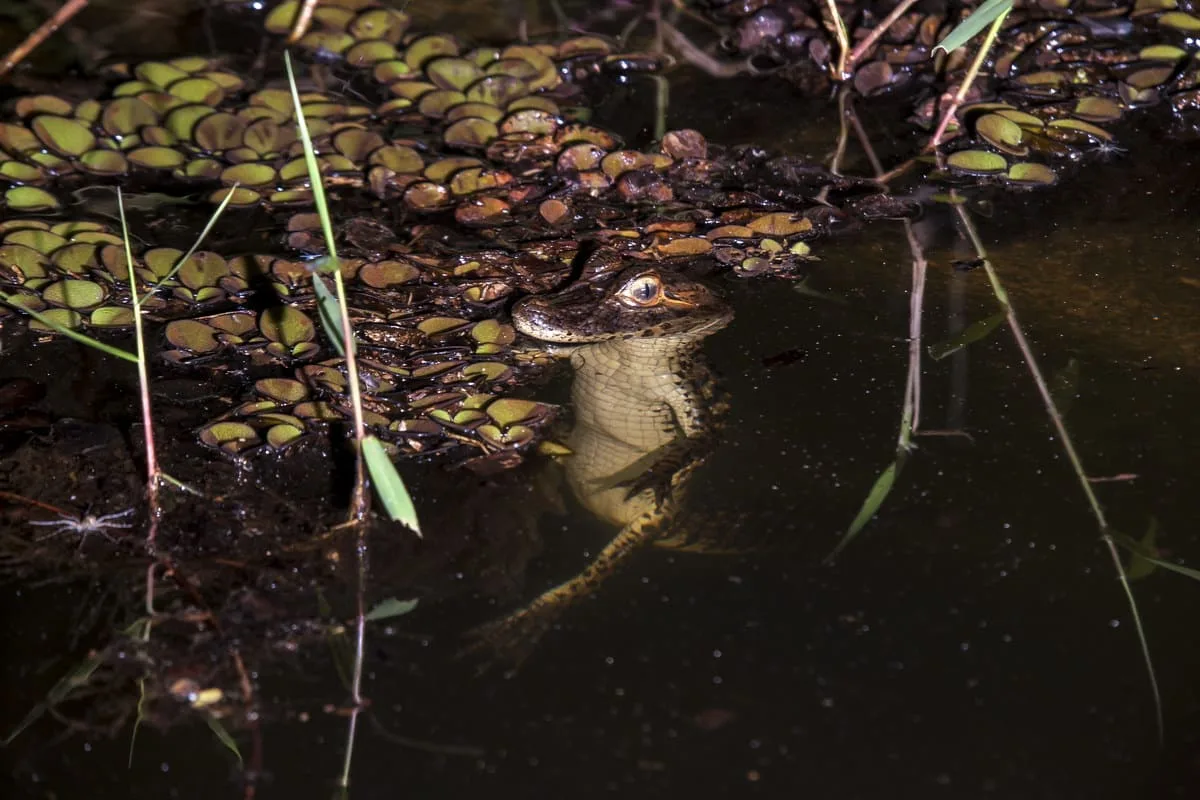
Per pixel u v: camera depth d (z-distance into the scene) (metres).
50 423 5.72
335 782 4.23
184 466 5.48
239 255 6.85
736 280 6.83
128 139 7.86
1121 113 8.31
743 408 5.89
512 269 6.85
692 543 5.22
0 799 4.20
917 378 6.05
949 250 7.06
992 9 6.58
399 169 7.66
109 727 4.44
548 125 8.14
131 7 9.59
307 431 5.61
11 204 7.20
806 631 4.79
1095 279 6.80
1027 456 5.58
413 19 9.59
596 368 6.25
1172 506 5.32
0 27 9.22
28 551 5.09
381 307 6.51
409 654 4.72
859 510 5.34
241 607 4.89
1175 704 4.48
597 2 10.00
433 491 5.43
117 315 6.32
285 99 8.27
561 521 5.34
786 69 9.12
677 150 7.91
